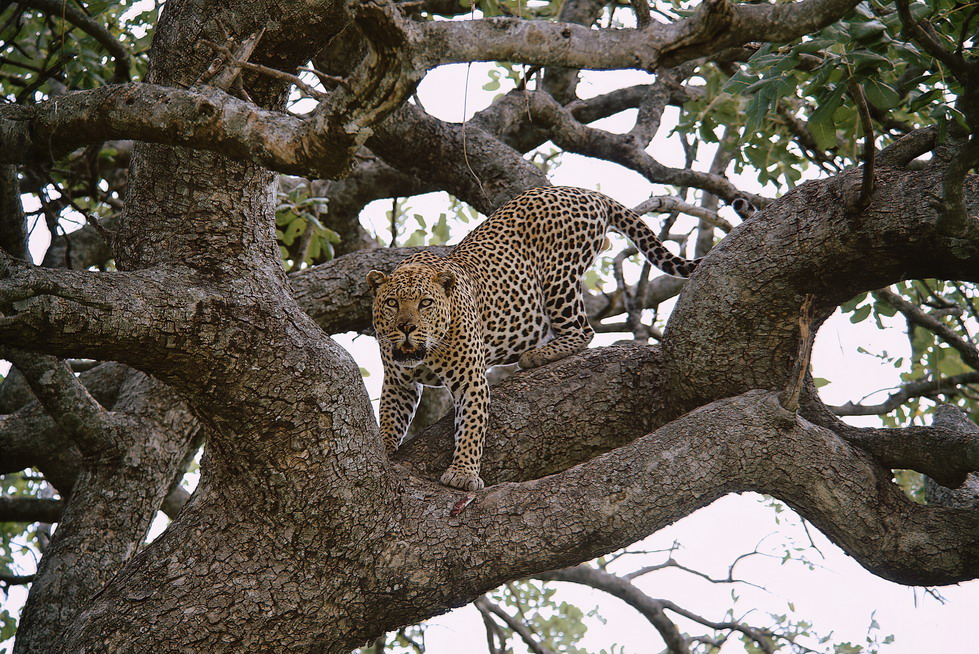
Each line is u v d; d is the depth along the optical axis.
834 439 9.30
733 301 9.41
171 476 11.73
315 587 8.30
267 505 8.14
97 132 7.14
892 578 9.41
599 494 8.66
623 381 10.20
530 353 11.35
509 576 8.66
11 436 12.98
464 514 8.64
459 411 10.09
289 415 7.80
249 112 6.66
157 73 8.22
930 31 7.92
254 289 8.01
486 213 13.89
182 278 7.67
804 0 6.56
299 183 16.81
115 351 7.21
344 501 8.17
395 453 9.94
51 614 10.27
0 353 10.65
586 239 12.26
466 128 14.20
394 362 10.27
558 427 10.01
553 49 6.41
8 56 15.38
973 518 9.10
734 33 6.54
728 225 13.52
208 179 8.27
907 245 8.65
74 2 13.59
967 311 16.56
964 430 10.48
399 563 8.41
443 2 14.49
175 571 8.17
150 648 7.91
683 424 9.07
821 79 8.09
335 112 6.28
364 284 12.92
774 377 9.75
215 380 7.56
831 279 9.12
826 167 14.55
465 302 10.68
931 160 8.91
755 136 14.55
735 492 9.26
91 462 11.34
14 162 7.71
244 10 7.86
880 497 9.23
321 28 7.99
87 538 10.86
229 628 8.08
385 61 6.06
